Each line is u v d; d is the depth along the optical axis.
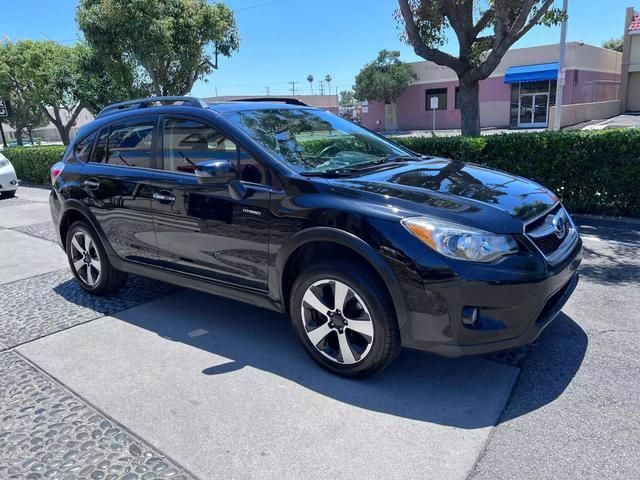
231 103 4.15
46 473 2.51
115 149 4.50
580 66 30.14
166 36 14.90
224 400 3.08
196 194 3.74
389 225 2.88
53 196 5.08
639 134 6.61
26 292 5.21
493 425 2.72
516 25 8.28
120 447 2.70
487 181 3.50
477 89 9.55
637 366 3.21
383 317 2.96
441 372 3.27
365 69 37.28
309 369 3.40
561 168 7.23
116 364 3.59
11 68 21.97
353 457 2.54
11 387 3.35
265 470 2.48
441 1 8.84
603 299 4.23
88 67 18.56
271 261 3.40
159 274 4.24
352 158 3.91
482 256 2.75
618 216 7.05
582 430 2.64
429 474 2.39
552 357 3.37
